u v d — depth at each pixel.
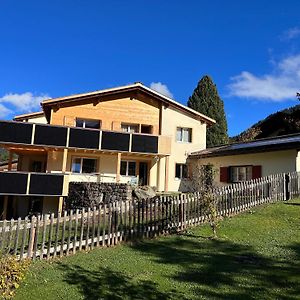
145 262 8.77
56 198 20.95
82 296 6.79
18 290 7.11
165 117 25.19
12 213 21.89
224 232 11.27
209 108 44.38
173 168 25.08
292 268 7.88
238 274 7.66
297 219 12.12
